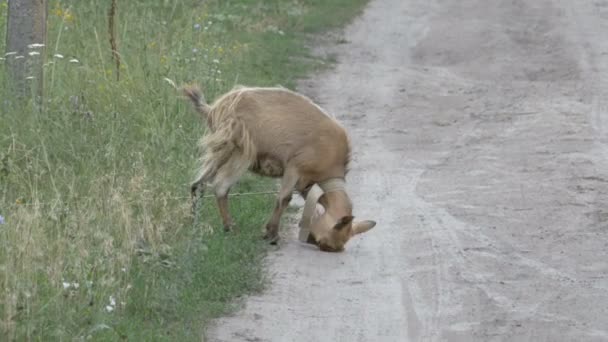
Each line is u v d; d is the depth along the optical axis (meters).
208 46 46.25
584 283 26.42
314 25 65.81
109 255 24.16
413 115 46.69
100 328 20.64
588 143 40.88
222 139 28.28
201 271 25.30
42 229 23.98
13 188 27.98
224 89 40.78
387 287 25.98
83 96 34.78
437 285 26.19
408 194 34.38
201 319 22.92
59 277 22.27
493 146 40.81
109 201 26.70
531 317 24.16
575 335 23.16
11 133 30.95
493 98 49.75
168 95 37.03
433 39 64.38
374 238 29.92
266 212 31.47
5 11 40.84
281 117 28.11
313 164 28.14
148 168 31.02
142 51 40.88
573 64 56.97
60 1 45.59
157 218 27.58
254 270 26.42
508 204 33.12
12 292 20.88
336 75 54.66
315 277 26.55
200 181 28.80
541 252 28.77
